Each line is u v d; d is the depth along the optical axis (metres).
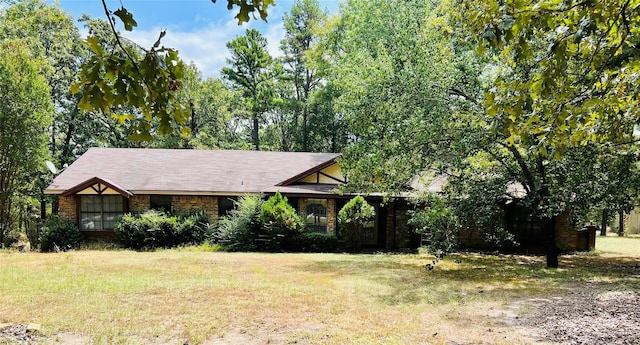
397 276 9.45
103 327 5.38
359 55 12.33
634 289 7.42
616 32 2.74
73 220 15.63
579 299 6.79
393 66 10.32
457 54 10.62
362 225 14.76
